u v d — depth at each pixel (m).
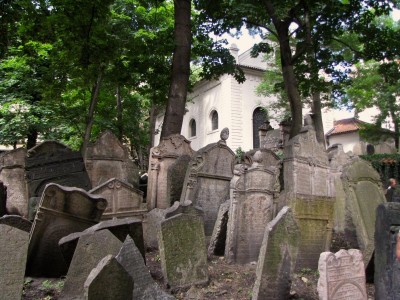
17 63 15.66
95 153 10.48
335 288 4.39
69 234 5.13
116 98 22.14
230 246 6.31
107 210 7.86
